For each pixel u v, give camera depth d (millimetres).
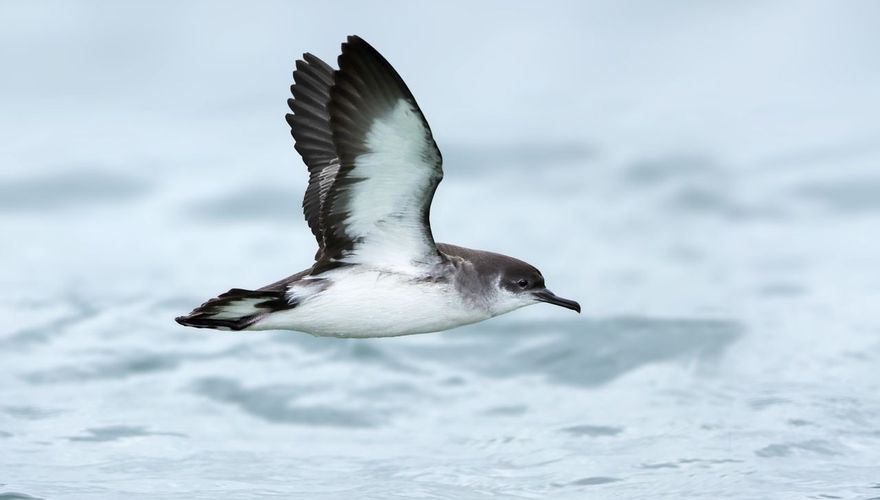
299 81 11648
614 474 12406
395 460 12852
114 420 13562
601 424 13586
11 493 11656
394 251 10555
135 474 12352
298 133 11625
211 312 10336
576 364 15094
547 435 13383
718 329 15852
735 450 12805
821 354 15133
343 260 10578
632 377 14805
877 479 12008
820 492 11734
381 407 14078
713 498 11727
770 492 11789
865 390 14125
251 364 14938
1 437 13047
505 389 14562
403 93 9367
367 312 10562
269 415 13875
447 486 12211
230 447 13086
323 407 14031
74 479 12156
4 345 15258
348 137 9812
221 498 11828
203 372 14734
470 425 13688
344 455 12961
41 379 14477
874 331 15750
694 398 14148
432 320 10750
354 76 9516
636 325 15938
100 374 14672
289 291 10391
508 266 11000
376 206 10266
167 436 13273
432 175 9984
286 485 12211
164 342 15484
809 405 13781
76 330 15773
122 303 16641
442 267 10680
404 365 15008
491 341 15578
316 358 15109
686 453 12797
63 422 13461
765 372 14742
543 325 15969
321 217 10359
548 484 12242
